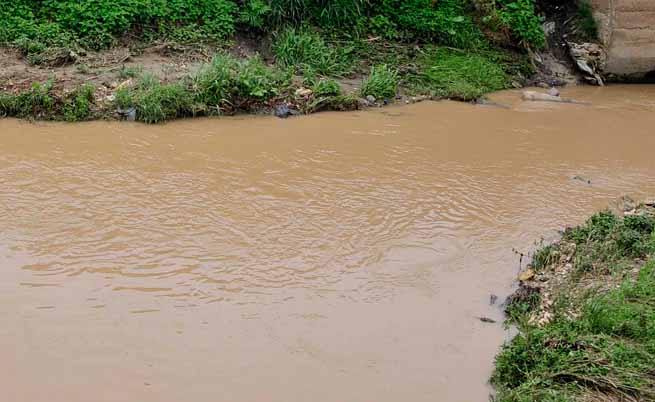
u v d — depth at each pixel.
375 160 8.77
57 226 6.58
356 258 6.32
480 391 4.69
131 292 5.59
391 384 4.72
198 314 5.36
